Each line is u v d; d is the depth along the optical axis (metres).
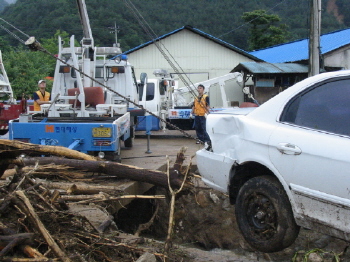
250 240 4.42
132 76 11.98
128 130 9.47
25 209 3.62
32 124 7.48
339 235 3.66
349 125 3.76
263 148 4.32
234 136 4.76
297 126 4.14
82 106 8.59
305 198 3.90
